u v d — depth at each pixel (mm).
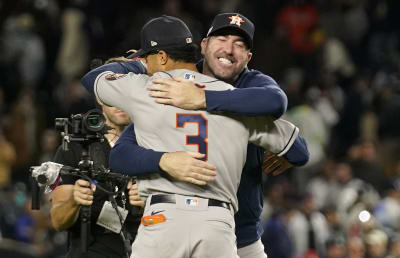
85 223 18688
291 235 42500
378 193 47656
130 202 19109
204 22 59156
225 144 17047
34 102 51438
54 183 18594
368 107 56469
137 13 57781
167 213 16812
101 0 58812
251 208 19062
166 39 17938
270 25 61312
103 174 18781
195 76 17516
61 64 55875
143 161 16875
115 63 18938
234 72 18250
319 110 54219
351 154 49344
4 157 46000
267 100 16812
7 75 53844
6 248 29625
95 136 18562
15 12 55219
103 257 19516
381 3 65375
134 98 17250
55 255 37406
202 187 16938
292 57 60438
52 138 46750
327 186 47469
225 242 16875
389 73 62938
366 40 64500
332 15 63406
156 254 16766
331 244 40344
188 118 16953
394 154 53188
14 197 39719
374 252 38281
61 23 56219
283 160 19000
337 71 60281
